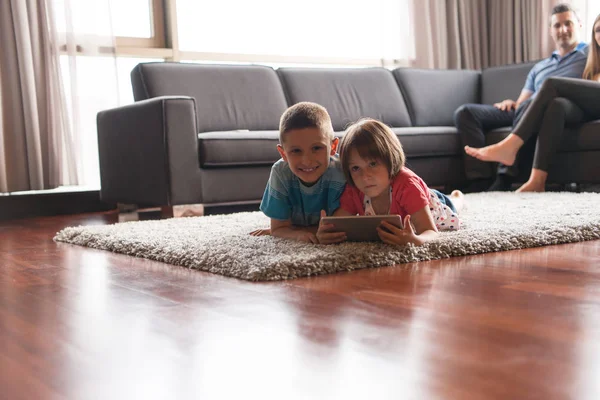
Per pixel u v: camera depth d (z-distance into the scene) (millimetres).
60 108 3631
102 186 3527
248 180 3131
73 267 1596
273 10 4574
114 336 923
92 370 773
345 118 3941
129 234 1993
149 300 1162
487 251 1595
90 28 3711
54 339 920
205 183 3002
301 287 1220
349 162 1585
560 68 3967
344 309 1026
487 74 4574
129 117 3164
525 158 3703
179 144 2916
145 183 3080
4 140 3506
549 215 2061
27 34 3516
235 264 1398
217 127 3510
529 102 3689
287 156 1629
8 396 694
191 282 1320
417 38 4918
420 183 1684
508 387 663
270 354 806
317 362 766
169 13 4195
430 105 4344
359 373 721
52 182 3627
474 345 811
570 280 1216
